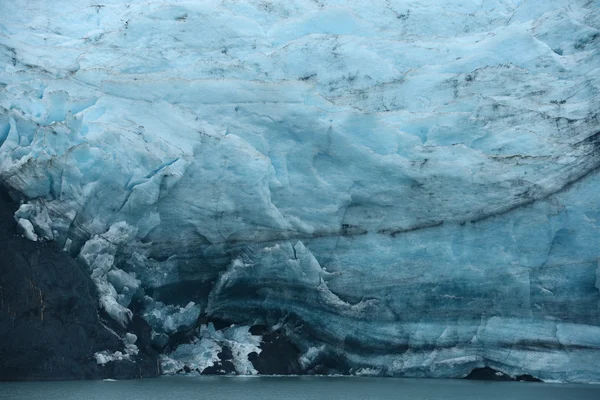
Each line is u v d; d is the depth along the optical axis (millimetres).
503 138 39656
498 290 37500
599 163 37844
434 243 38000
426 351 37344
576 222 37656
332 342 37844
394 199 38531
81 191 35344
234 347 37969
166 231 37875
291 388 31391
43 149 34969
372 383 34031
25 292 31578
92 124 36844
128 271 37094
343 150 38969
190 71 41000
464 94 41719
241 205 38000
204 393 29156
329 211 38625
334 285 38281
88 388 29703
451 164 38156
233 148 38000
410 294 37875
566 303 37375
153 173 37125
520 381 36812
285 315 38219
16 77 38625
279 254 38156
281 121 39344
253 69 41969
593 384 36094
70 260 33438
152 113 38750
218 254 38250
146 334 36219
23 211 33406
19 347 31219
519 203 37750
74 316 32750
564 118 39625
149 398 27156
